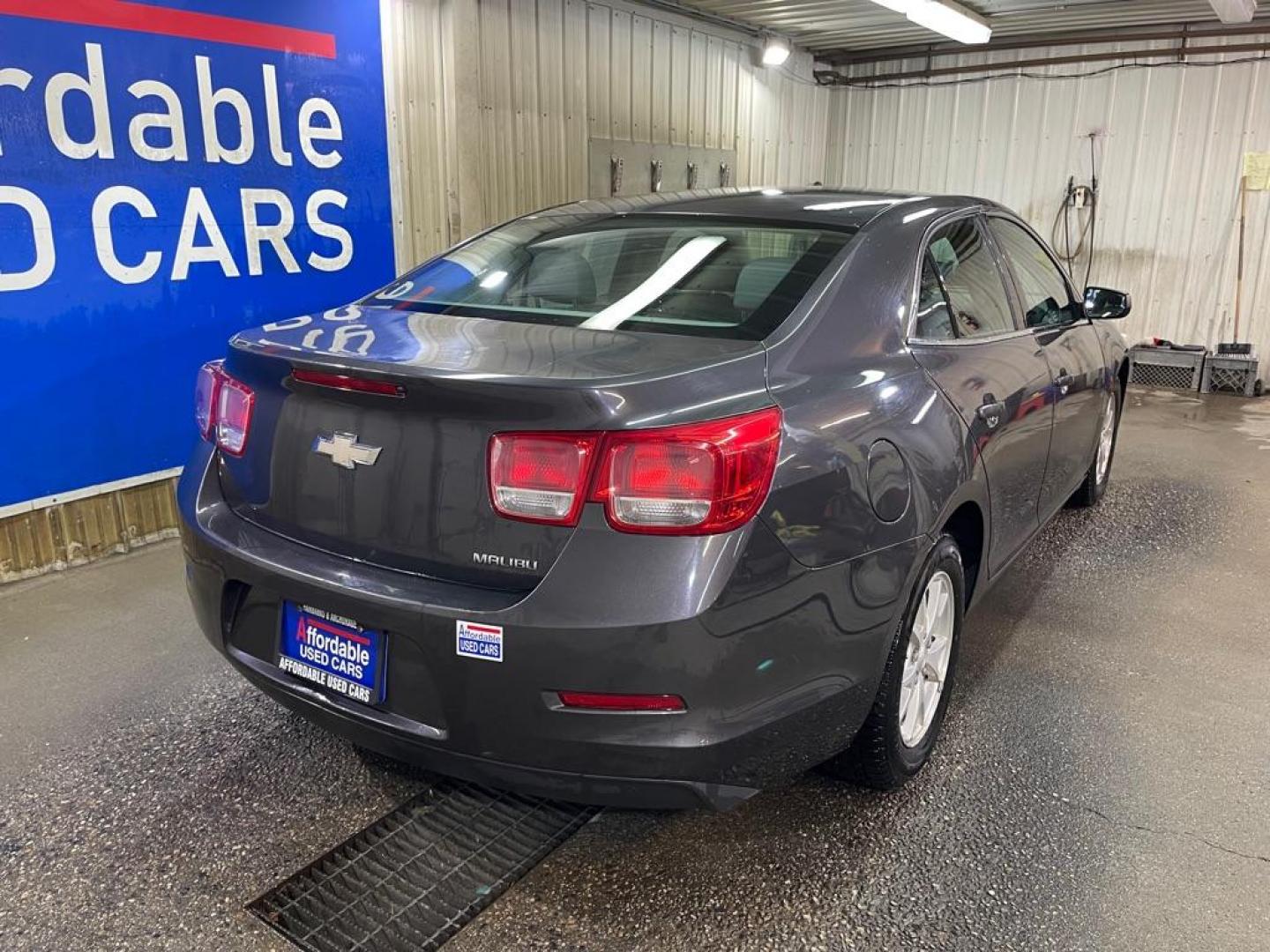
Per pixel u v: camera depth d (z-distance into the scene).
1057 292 3.68
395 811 2.27
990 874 2.04
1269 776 2.41
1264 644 3.14
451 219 5.42
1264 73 7.35
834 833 2.18
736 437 1.71
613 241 2.61
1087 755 2.49
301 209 4.47
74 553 3.78
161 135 3.83
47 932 1.88
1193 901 1.97
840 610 1.89
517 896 1.99
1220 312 7.88
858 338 2.20
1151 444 5.92
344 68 4.58
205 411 2.24
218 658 3.02
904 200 2.78
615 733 1.69
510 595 1.72
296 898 1.98
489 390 1.68
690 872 2.05
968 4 6.91
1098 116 8.04
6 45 3.32
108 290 3.74
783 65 8.50
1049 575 3.73
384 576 1.84
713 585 1.64
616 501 1.64
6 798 2.29
